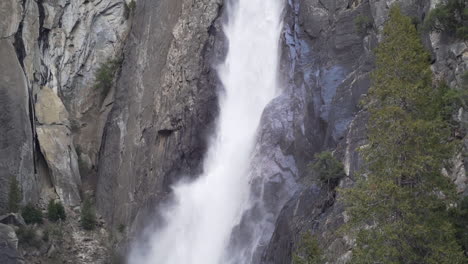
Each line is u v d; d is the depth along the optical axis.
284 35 53.28
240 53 58.28
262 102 54.44
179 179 57.53
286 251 39.00
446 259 26.11
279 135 48.22
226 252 47.94
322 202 38.38
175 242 55.34
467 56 33.53
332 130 41.78
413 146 27.69
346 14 47.12
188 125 58.41
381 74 29.58
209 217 53.38
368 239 27.56
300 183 43.41
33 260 55.94
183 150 57.94
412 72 29.31
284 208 41.75
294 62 51.53
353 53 45.66
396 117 28.39
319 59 48.31
